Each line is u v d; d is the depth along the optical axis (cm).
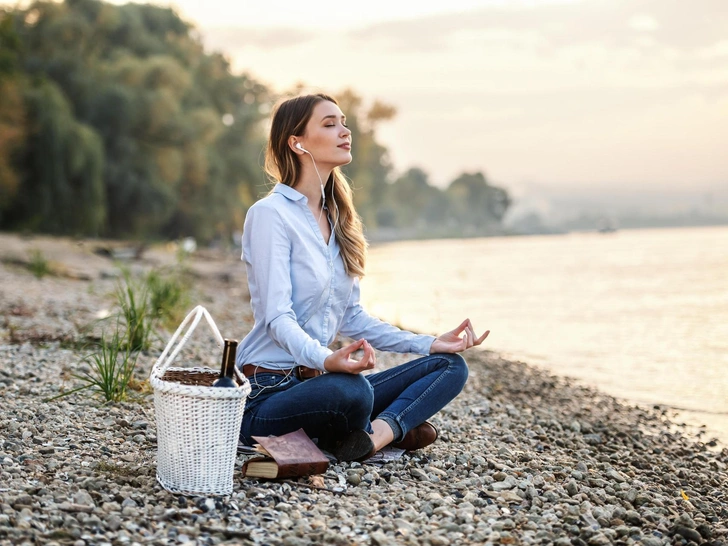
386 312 1498
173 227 4400
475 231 16038
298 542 260
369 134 7600
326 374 336
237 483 314
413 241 11838
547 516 309
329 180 360
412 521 293
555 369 899
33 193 3089
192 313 322
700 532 315
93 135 3288
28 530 253
